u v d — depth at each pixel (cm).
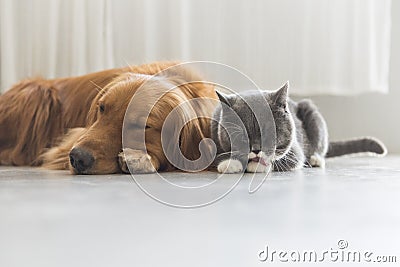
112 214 115
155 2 307
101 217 112
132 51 307
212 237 96
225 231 100
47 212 116
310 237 97
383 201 131
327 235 98
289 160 204
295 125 214
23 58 300
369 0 313
